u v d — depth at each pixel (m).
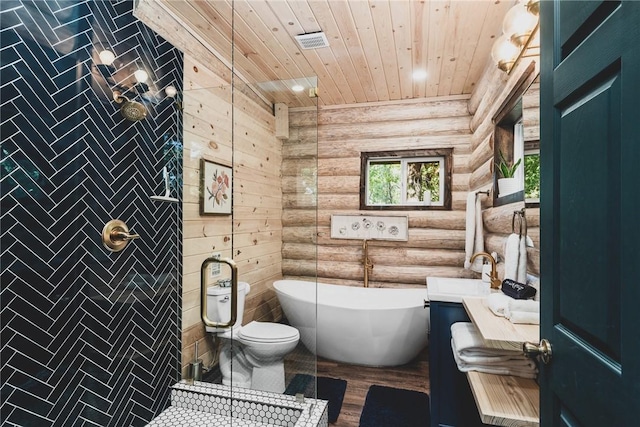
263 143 2.52
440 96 3.53
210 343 2.28
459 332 1.58
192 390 2.05
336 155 3.82
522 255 1.66
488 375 1.32
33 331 1.33
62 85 1.44
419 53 2.58
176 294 2.11
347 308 2.75
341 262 3.78
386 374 2.72
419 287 3.55
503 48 1.82
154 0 1.97
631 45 0.58
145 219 1.88
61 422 1.42
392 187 3.79
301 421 1.77
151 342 1.92
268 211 2.52
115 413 1.68
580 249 0.77
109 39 1.66
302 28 2.26
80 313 1.51
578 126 0.78
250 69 2.84
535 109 1.52
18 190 1.29
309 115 2.51
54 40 1.41
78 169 1.50
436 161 3.68
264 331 2.37
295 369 2.22
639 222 0.56
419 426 2.05
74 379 1.48
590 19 0.73
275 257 2.52
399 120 3.64
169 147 2.05
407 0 1.96
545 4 0.98
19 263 1.29
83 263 1.53
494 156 2.46
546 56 0.97
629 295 0.59
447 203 3.53
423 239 3.56
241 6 2.04
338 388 2.49
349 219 3.76
